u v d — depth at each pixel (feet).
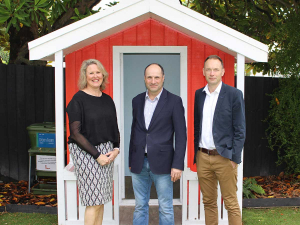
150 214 11.64
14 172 16.17
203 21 9.80
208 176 8.76
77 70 12.18
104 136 8.25
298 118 15.48
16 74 15.83
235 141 8.14
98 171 8.09
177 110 8.34
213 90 8.54
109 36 12.08
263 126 17.24
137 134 8.64
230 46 9.90
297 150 16.02
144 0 9.73
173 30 12.01
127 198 12.80
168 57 14.97
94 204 8.03
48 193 14.03
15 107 15.96
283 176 17.53
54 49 9.84
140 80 15.24
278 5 17.72
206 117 8.61
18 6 12.82
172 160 8.43
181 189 12.42
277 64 15.90
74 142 8.18
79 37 9.84
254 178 16.65
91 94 8.32
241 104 8.13
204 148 8.68
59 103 10.07
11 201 13.28
